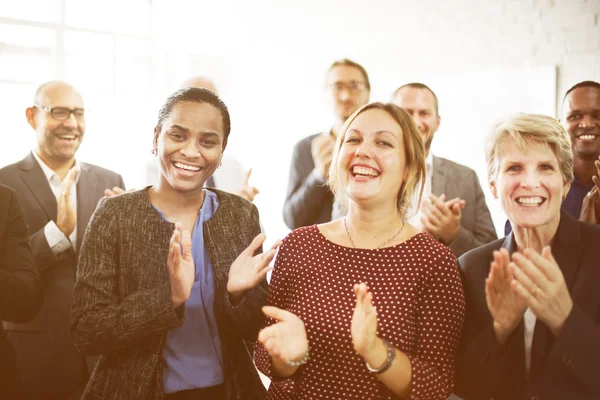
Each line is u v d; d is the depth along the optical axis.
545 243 1.36
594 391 1.23
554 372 1.27
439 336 1.24
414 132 1.35
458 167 2.42
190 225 1.52
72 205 2.21
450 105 4.54
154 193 1.53
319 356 1.25
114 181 2.52
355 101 2.54
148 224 1.45
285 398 1.27
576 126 2.45
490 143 1.40
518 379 1.33
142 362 1.38
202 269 1.48
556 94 4.03
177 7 5.75
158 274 1.42
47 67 5.30
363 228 1.33
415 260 1.28
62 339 2.22
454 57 4.51
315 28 5.33
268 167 5.76
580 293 1.28
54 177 2.40
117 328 1.33
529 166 1.33
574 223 1.36
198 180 1.47
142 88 5.73
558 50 4.02
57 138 2.37
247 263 1.41
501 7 4.26
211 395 1.45
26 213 2.31
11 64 5.17
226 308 1.43
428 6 4.62
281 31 5.55
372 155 1.31
